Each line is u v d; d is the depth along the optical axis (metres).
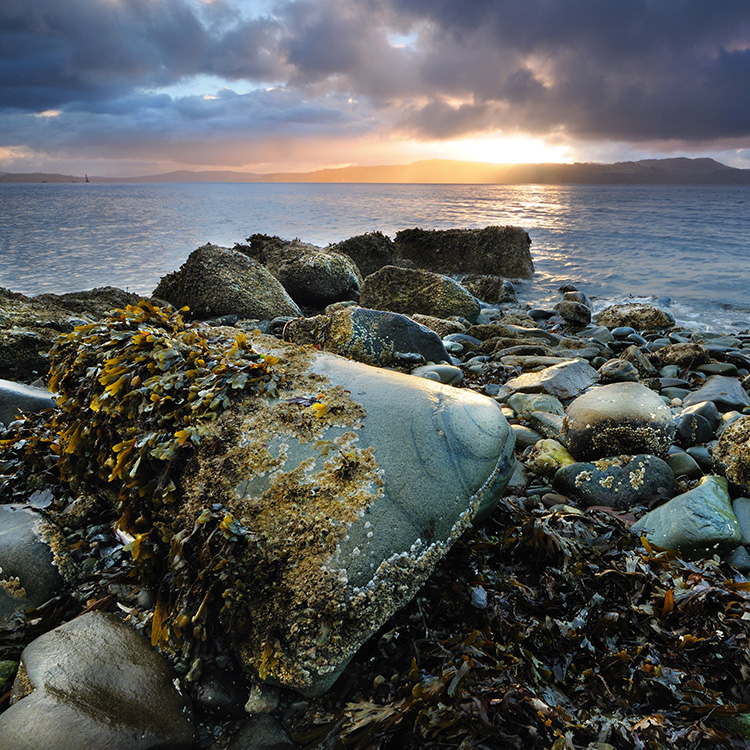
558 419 5.22
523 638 2.55
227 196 107.12
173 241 24.75
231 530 2.40
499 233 18.72
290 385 3.12
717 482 3.98
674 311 13.53
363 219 39.91
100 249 21.73
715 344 9.59
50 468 3.86
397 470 2.67
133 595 2.92
